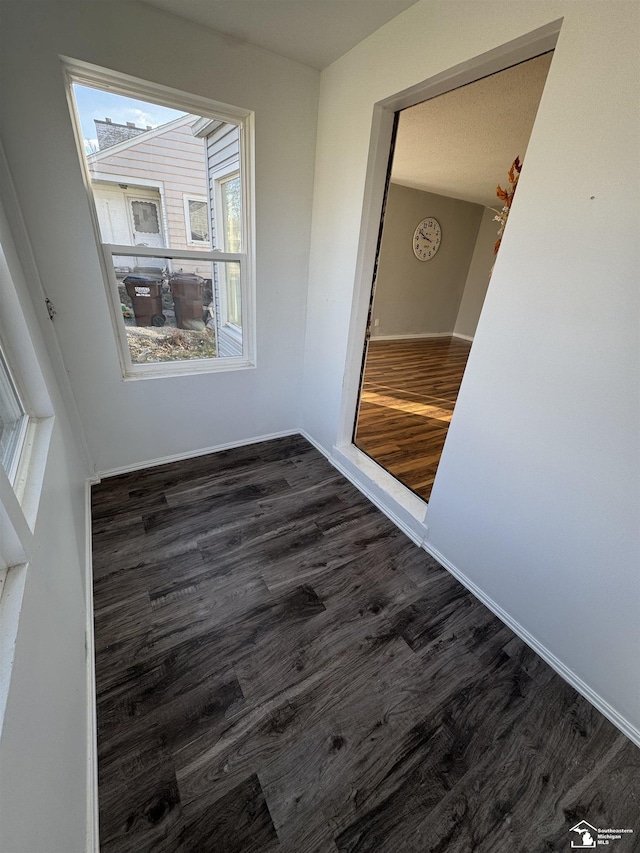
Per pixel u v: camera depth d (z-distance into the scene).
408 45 1.47
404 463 2.59
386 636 1.47
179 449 2.52
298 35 1.68
